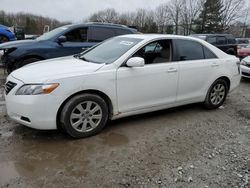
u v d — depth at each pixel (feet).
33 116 10.91
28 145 11.29
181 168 9.90
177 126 13.96
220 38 45.83
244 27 163.73
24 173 9.28
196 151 11.28
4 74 25.86
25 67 13.00
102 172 9.48
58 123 11.69
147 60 13.60
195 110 16.76
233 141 12.42
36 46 22.11
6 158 10.19
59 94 11.07
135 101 13.28
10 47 21.91
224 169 9.95
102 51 14.40
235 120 15.29
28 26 177.58
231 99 19.86
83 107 11.89
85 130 12.08
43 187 8.56
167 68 13.97
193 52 15.43
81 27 24.14
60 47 22.99
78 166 9.82
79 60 13.96
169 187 8.80
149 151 11.10
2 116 14.43
